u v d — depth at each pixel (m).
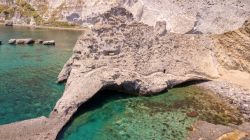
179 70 44.09
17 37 81.25
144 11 80.25
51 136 27.20
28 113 32.69
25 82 43.19
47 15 115.81
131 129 30.14
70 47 69.94
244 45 49.12
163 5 75.06
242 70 46.88
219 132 29.47
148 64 42.53
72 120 31.67
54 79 44.97
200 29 66.62
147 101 37.56
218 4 65.44
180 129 30.30
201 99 38.31
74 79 39.03
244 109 35.72
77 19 109.88
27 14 117.94
